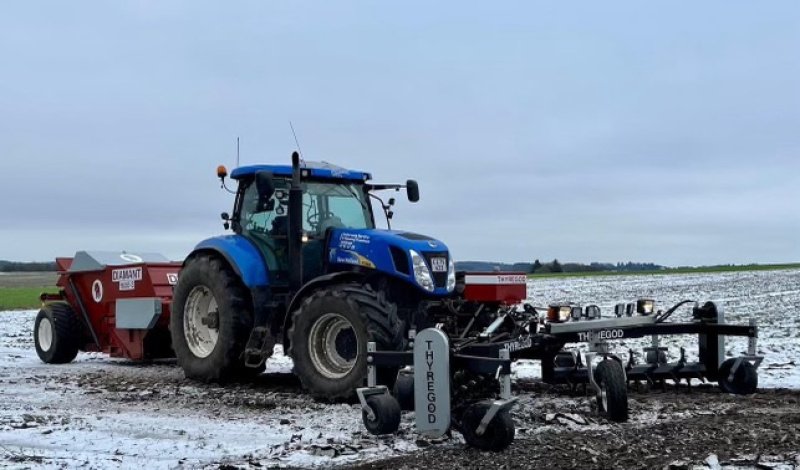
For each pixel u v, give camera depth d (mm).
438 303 9211
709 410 7762
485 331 7621
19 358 14023
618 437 6484
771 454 5770
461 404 6465
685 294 31453
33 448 6547
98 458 6141
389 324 8453
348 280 9258
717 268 76000
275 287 9984
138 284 12234
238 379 10633
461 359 6461
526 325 8219
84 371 11922
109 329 12852
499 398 6617
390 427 6719
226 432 7145
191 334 10594
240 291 10109
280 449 6379
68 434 7055
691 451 5941
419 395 6387
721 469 5414
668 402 8250
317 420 7668
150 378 10961
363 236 9453
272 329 9906
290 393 9453
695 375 9180
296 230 9555
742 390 8844
